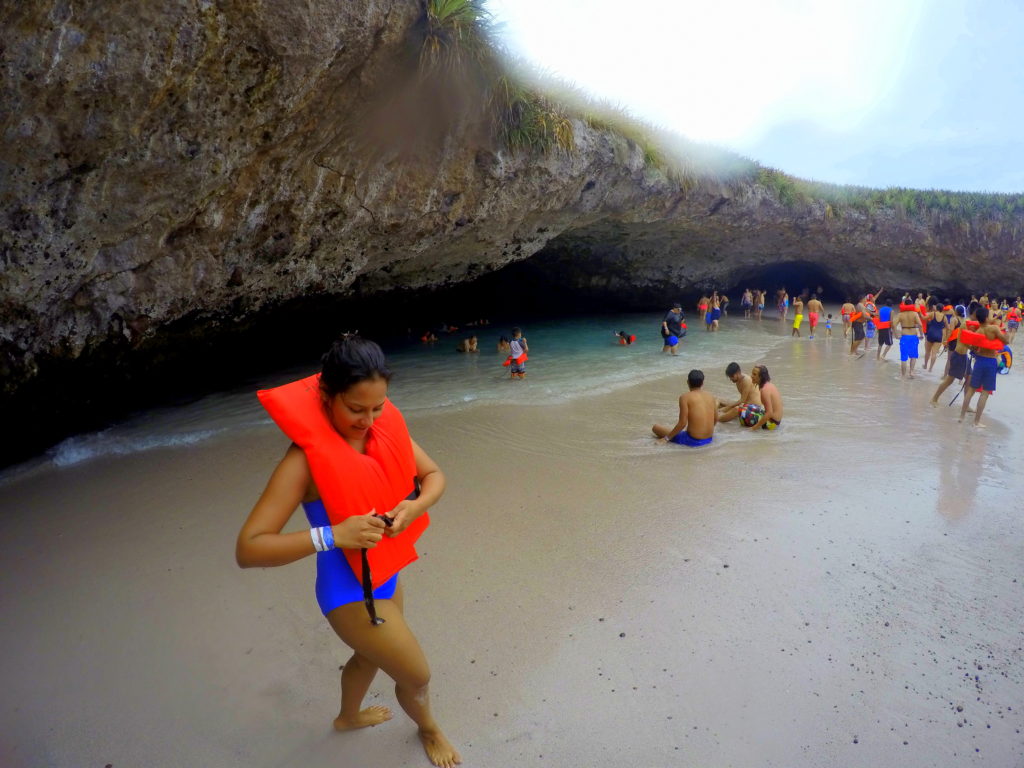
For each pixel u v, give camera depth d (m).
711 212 16.97
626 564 4.44
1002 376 11.72
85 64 4.71
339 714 2.90
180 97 5.45
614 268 20.39
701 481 6.04
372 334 15.70
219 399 9.53
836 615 3.83
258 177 7.00
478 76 8.44
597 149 11.56
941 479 6.12
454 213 9.98
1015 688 3.19
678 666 3.35
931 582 4.22
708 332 18.50
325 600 2.14
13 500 5.69
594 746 2.80
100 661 3.42
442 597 4.01
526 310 21.75
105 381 7.62
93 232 5.90
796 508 5.41
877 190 23.09
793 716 2.99
